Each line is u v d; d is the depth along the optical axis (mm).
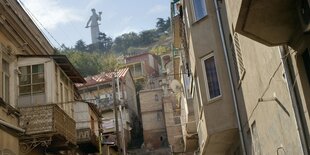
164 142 50844
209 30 16375
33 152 17641
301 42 7602
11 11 17672
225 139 16812
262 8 7051
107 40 114438
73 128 20109
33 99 18031
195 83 18641
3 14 16969
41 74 18391
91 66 68125
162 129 51688
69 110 22109
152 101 53312
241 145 15156
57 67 19812
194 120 25094
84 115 25406
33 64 18484
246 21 7410
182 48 24297
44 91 18172
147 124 52312
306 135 8180
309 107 7824
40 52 21500
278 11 7102
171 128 44812
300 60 8000
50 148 19062
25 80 18203
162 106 51531
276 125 10352
